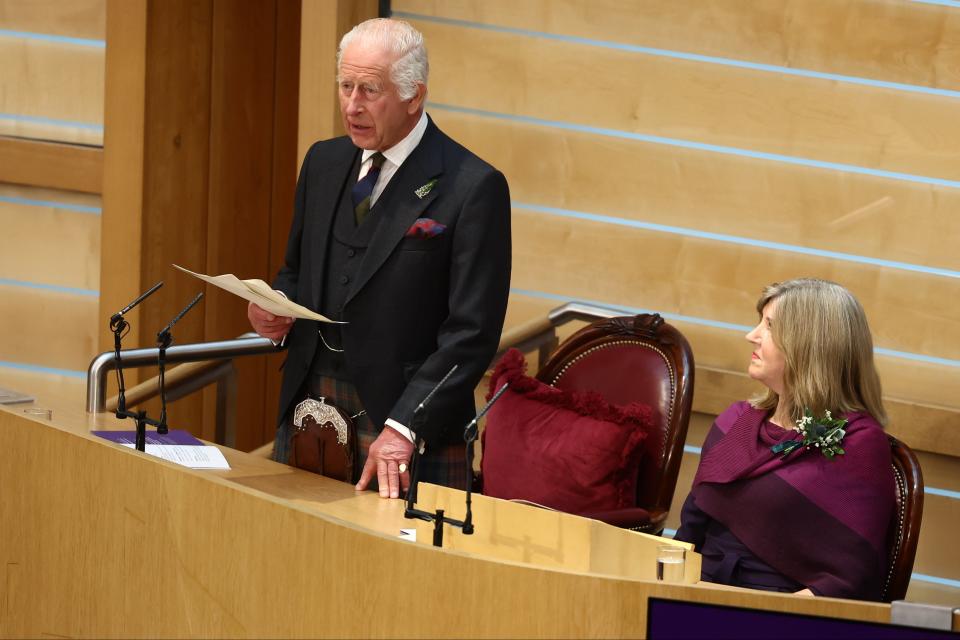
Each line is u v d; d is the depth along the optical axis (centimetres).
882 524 1048
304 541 697
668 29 1523
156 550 775
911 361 1470
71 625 835
